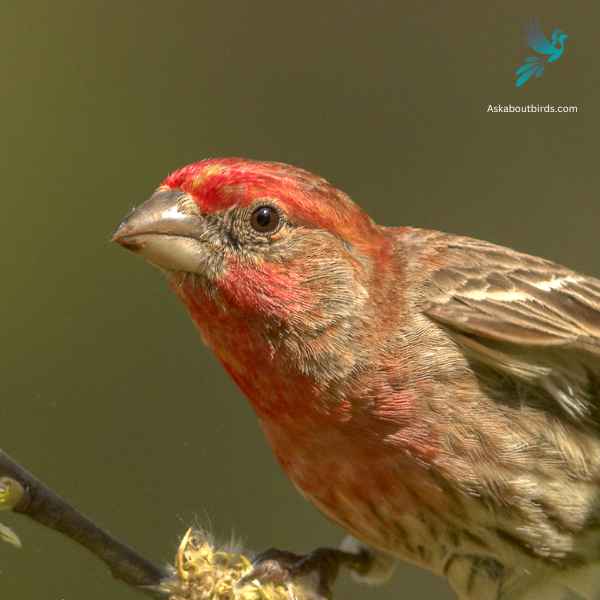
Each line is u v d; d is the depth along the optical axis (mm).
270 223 9164
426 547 9664
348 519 9695
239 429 13953
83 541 8805
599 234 15133
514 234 15172
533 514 9438
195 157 15516
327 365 9266
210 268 9164
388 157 15375
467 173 15320
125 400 14078
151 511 13445
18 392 14039
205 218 9180
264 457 13820
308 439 9445
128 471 13633
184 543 8719
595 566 9625
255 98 15711
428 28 15727
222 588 8672
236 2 16000
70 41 15820
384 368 9328
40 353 14266
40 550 12102
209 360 14305
